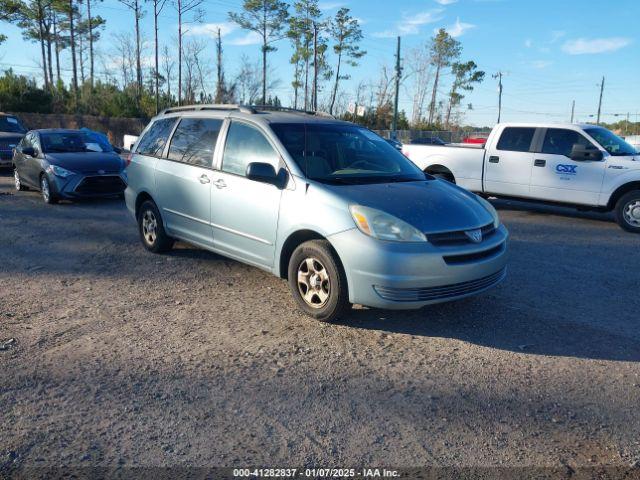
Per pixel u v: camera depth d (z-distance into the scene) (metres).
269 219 5.18
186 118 6.70
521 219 10.64
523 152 10.70
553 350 4.44
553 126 10.50
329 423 3.35
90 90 46.28
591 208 10.09
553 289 6.04
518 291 5.93
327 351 4.36
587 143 10.05
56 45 56.06
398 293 4.41
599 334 4.78
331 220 4.62
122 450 3.05
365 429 3.29
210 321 4.96
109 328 4.78
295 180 5.02
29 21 51.12
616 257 7.59
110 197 12.30
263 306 5.36
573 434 3.28
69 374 3.92
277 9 52.84
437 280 4.44
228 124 5.96
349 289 4.55
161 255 7.24
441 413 3.48
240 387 3.77
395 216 4.48
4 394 3.63
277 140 5.33
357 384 3.84
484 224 4.84
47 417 3.37
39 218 9.80
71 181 10.87
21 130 18.19
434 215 4.62
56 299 5.52
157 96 47.19
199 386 3.77
